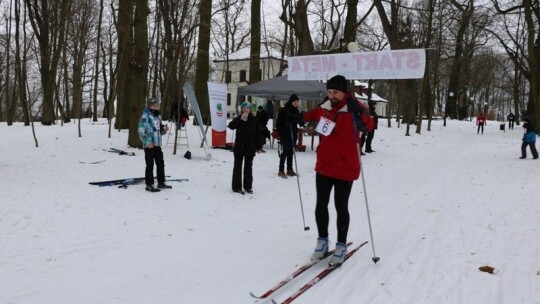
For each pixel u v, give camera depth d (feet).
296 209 24.48
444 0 85.40
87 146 47.03
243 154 27.84
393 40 74.64
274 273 14.26
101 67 142.00
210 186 29.40
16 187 25.61
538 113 84.89
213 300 12.09
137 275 13.84
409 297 12.10
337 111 14.48
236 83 149.89
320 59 30.83
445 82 185.57
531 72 85.61
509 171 39.65
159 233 18.60
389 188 31.32
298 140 51.31
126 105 68.23
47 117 83.61
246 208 24.31
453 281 13.24
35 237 17.08
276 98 54.90
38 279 13.21
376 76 29.04
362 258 15.56
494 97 245.86
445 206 24.52
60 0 72.69
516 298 11.96
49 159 37.91
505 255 15.64
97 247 16.40
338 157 14.40
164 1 63.52
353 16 63.67
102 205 22.35
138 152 43.01
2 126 81.41
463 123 119.75
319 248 15.11
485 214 22.24
